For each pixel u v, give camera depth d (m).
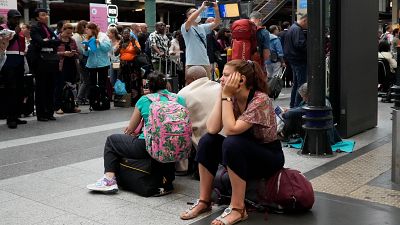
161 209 4.32
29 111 9.81
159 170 4.68
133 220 4.05
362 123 7.39
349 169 5.43
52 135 7.74
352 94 7.03
